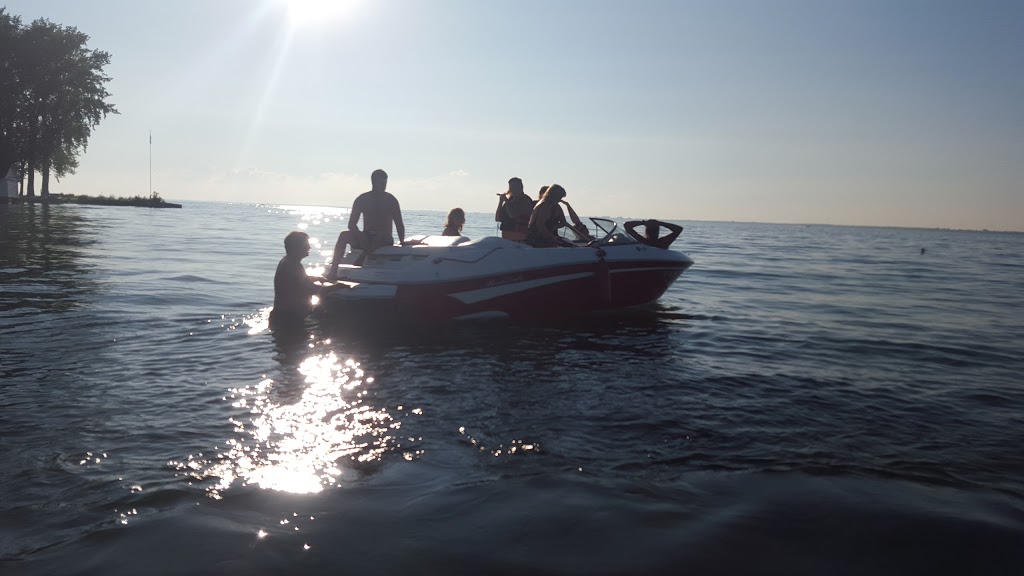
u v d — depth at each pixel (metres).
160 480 2.89
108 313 7.21
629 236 9.20
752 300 10.46
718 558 2.32
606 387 4.77
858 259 24.00
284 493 2.80
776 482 3.04
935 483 3.07
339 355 5.65
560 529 2.52
